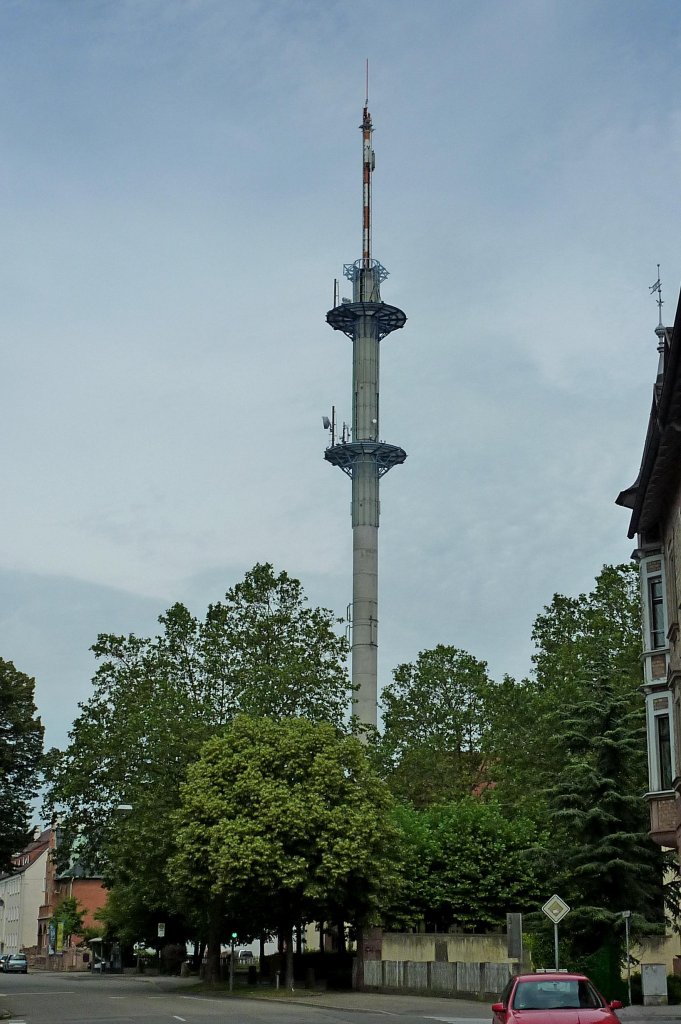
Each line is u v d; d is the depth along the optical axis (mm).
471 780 75625
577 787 40156
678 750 33312
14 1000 42344
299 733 51250
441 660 80500
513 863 53250
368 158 105625
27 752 62438
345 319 102562
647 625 36938
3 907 164375
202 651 59781
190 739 55219
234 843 47500
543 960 39594
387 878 49844
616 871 38938
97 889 126125
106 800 55969
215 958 56750
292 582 60906
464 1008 38188
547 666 59906
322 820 48500
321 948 65562
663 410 28312
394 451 98375
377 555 97312
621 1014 32250
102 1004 39969
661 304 35062
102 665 59312
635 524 37906
